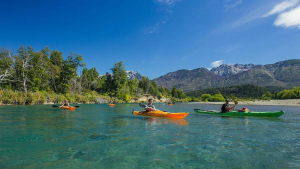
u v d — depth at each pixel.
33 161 4.47
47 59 46.50
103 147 5.68
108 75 69.19
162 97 92.44
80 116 14.28
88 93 54.66
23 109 20.69
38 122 10.84
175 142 6.32
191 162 4.49
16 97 30.53
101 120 11.91
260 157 4.87
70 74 53.09
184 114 13.12
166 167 4.17
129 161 4.52
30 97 32.16
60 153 5.10
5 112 16.88
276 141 6.56
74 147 5.67
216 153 5.18
